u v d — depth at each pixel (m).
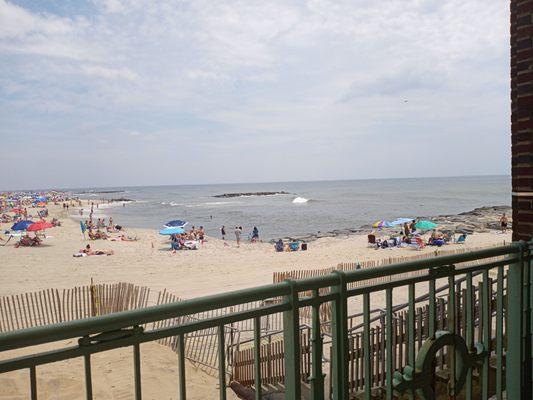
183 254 30.64
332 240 38.75
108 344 1.69
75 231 46.56
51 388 8.02
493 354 4.06
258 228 56.19
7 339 1.49
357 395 5.34
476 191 152.12
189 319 10.57
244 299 1.97
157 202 129.00
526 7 3.51
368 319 2.40
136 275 22.28
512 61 3.80
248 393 7.98
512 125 3.76
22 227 35.06
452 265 2.70
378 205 93.25
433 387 2.65
